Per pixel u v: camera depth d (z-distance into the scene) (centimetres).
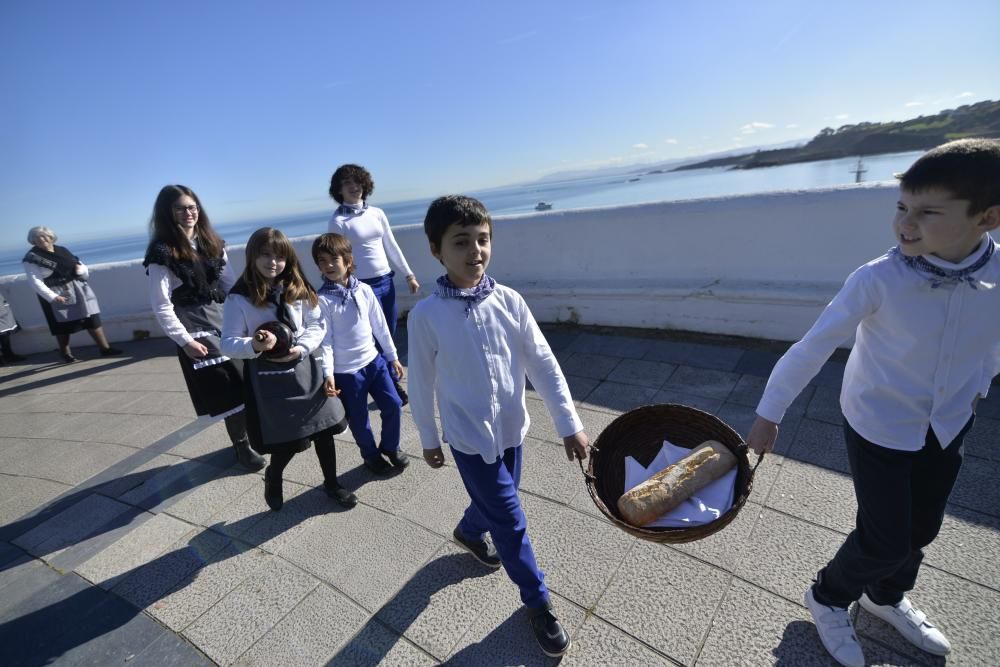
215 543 270
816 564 210
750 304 411
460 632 200
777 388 159
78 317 644
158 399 495
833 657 172
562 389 191
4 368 681
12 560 281
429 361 184
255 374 254
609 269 477
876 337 148
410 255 586
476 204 172
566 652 186
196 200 314
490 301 182
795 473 264
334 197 420
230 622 219
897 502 151
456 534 232
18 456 415
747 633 186
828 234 376
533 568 186
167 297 300
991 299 133
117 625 225
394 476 309
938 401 144
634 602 204
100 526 300
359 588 228
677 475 164
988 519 221
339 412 273
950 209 122
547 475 289
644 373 392
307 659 198
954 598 190
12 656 216
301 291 260
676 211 430
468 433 180
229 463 352
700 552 223
